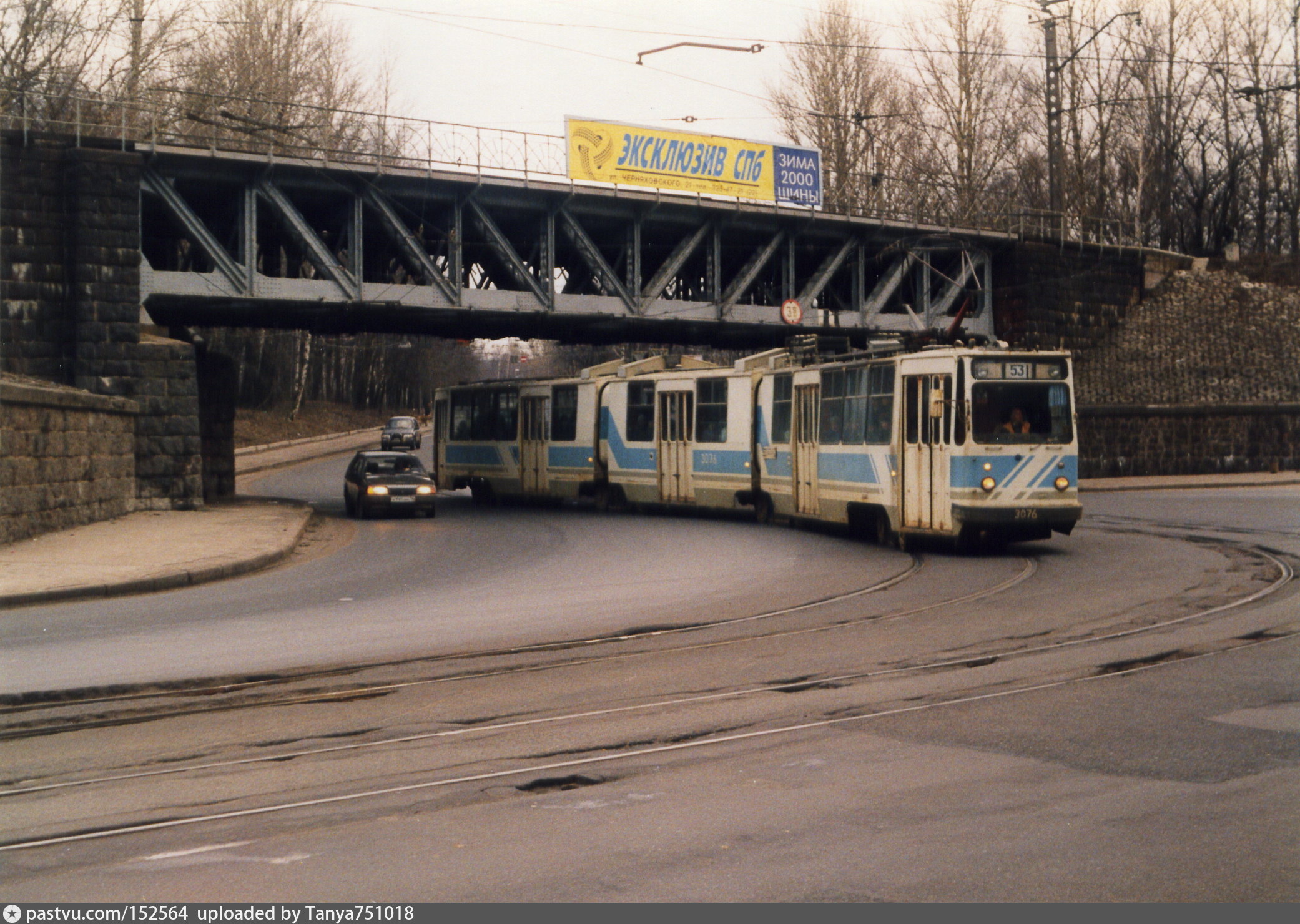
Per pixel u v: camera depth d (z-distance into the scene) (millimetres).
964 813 5688
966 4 54438
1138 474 41938
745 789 6172
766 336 37281
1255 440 43938
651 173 32062
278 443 72875
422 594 14977
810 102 54500
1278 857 5055
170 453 26984
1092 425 41062
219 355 34531
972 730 7363
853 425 21828
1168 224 63781
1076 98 58844
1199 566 16203
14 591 14117
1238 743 6914
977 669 9367
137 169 26656
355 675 9570
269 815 5883
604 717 7961
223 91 44938
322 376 100500
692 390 28797
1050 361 19016
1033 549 19312
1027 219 43281
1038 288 41375
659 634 11414
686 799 6027
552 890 4773
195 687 9133
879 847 5215
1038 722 7523
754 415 26578
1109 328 45375
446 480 39781
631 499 30969
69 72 37344
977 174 57250
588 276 37812
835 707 8125
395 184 29453
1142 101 59000
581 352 93438
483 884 4855
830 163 53750
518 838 5434
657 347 46625
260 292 28125
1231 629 10969
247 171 27984
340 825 5688
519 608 13445
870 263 39500
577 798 6094
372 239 34812
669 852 5207
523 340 37625
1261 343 46500
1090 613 12211
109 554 18312
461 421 38875
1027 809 5730
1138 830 5410
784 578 15977
